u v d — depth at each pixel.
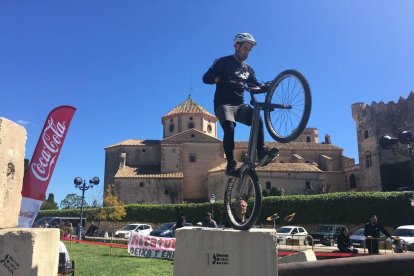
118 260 15.88
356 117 62.78
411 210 37.19
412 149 12.47
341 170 64.62
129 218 49.72
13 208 4.29
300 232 33.38
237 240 4.00
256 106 4.37
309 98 3.93
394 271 3.49
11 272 3.80
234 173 4.34
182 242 4.30
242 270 3.94
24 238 3.85
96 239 30.88
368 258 3.60
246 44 4.61
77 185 32.94
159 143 62.00
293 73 4.12
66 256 9.25
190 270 4.20
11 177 4.24
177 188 55.66
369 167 59.31
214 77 4.61
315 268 3.69
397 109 59.28
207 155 59.09
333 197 41.06
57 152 7.57
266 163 4.37
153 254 17.56
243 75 4.65
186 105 65.50
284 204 42.81
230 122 4.43
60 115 7.71
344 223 39.94
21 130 4.46
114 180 56.25
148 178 55.50
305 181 53.22
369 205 39.19
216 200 53.91
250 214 4.16
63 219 46.41
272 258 3.82
